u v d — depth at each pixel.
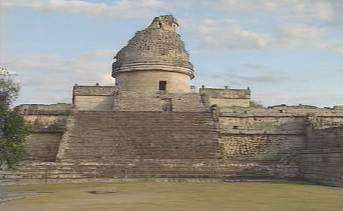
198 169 26.25
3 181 23.84
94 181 24.58
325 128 29.88
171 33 45.69
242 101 42.31
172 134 30.50
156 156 28.30
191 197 17.31
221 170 26.36
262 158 32.00
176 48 44.66
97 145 28.95
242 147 32.28
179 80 44.25
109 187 20.97
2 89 20.62
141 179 25.03
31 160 29.31
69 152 28.05
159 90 42.75
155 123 31.88
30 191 19.72
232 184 23.23
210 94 42.06
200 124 31.83
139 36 45.09
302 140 32.31
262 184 23.25
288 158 30.56
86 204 15.05
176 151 28.75
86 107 40.66
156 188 21.00
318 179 24.81
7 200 16.22
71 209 13.81
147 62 43.41
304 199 16.80
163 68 43.47
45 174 24.94
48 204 15.08
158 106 38.41
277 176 26.69
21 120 21.59
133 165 26.12
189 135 30.44
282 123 32.69
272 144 32.28
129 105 38.06
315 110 33.47
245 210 13.72
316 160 25.17
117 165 25.97
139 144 29.30
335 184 22.78
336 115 33.19
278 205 14.98
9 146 20.69
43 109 33.25
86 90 40.84
